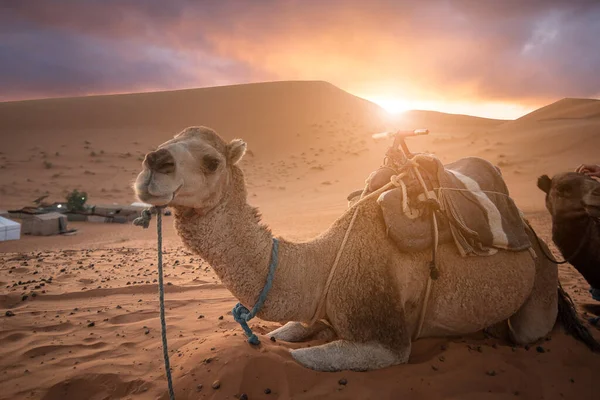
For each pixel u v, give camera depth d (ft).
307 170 252.01
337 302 13.39
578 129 210.79
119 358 15.03
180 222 12.35
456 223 13.91
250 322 19.26
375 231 13.93
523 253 15.02
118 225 130.21
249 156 301.43
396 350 13.19
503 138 232.73
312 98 396.37
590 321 18.62
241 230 12.51
